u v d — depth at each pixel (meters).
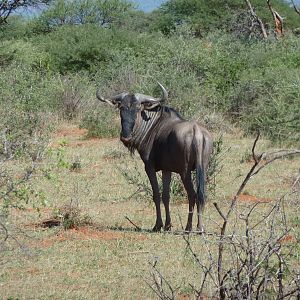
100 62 80.12
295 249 19.41
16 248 21.98
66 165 21.88
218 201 29.23
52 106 57.62
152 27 106.44
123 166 37.50
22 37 93.94
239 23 87.75
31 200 28.39
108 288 19.34
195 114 49.06
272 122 40.94
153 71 59.41
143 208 28.70
